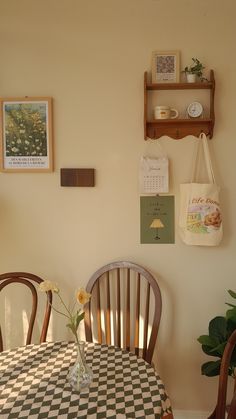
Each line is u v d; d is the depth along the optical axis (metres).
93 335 1.87
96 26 1.76
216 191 1.68
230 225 1.79
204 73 1.74
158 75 1.74
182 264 1.82
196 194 1.68
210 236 1.68
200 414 1.86
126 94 1.78
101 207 1.83
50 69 1.79
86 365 1.16
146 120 1.72
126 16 1.75
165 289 1.84
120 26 1.76
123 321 1.86
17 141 1.81
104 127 1.80
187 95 1.76
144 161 1.77
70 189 1.84
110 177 1.81
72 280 1.87
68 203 1.84
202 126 1.75
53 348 1.43
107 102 1.79
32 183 1.85
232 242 1.79
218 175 1.77
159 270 1.83
